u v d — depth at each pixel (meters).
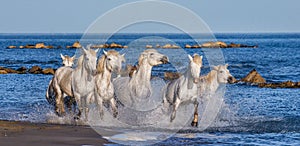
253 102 41.44
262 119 32.38
